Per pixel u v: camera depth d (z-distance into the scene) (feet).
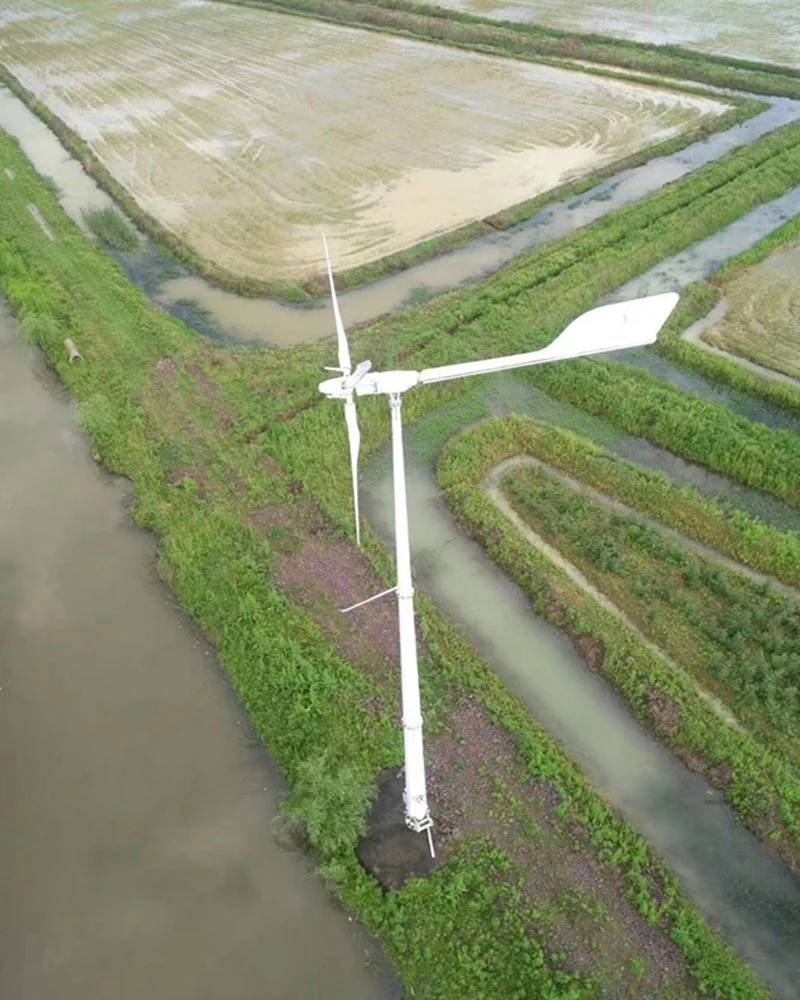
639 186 143.23
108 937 54.95
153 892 57.06
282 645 69.77
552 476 88.28
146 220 137.28
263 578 76.23
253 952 53.78
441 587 77.36
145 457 91.71
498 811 59.11
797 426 92.99
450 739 63.77
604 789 61.82
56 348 109.29
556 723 66.18
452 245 128.47
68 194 149.69
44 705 69.10
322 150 158.30
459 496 85.05
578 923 53.21
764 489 85.61
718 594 74.33
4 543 84.12
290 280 121.19
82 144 164.25
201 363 104.73
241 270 124.16
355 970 52.75
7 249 131.13
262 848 59.00
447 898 54.54
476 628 73.67
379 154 155.94
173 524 82.74
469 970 51.55
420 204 139.44
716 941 52.65
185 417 96.68
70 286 122.21
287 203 141.49
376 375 46.16
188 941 54.54
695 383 100.37
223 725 67.00
